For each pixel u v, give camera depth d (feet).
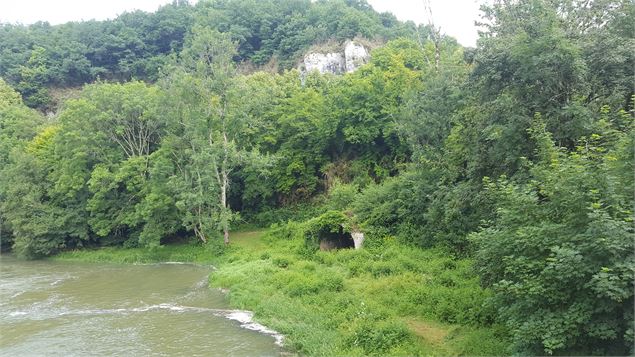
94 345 56.75
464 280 63.41
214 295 82.17
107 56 318.86
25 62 300.81
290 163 158.40
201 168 130.62
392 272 75.87
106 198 153.07
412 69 168.86
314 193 160.35
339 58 268.21
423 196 92.12
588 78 54.54
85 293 90.38
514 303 37.93
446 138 90.12
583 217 34.53
